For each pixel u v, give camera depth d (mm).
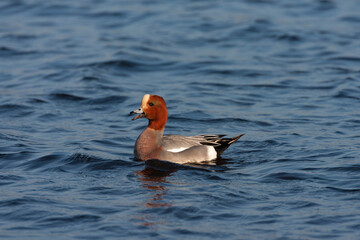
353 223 9766
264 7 34125
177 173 12758
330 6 34188
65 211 10383
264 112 18141
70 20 31688
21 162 13375
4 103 18656
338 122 16859
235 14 32344
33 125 16719
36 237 9367
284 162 13398
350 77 21828
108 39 27797
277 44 27141
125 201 10891
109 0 36250
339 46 26547
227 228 9680
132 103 19109
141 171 12883
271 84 21312
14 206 10578
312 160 13414
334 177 12086
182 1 35812
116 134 16016
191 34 28750
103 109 18641
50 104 18875
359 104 18766
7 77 22062
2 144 14727
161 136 14023
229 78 22297
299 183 11805
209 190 11477
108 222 9914
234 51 26016
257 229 9625
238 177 12398
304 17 31906
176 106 18703
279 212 10305
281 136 15641
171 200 10906
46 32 29141
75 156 13727
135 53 25391
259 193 11273
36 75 22312
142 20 31516
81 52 25594
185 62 24359
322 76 22219
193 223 9891
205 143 14039
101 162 13406
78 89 20469
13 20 31656
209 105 18906
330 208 10422
